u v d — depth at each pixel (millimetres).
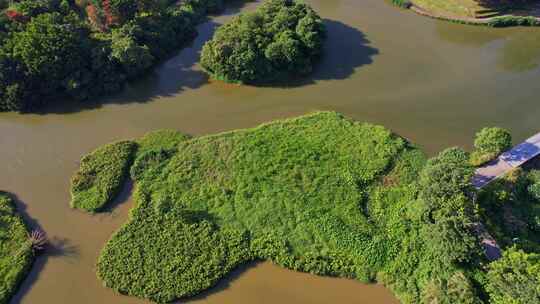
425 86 77375
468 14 92812
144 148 66688
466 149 66312
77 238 56875
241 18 83188
